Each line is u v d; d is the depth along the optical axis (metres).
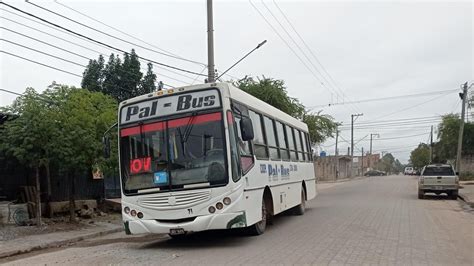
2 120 15.95
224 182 9.99
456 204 21.19
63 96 16.27
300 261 8.30
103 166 15.97
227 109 10.38
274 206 12.98
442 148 53.06
